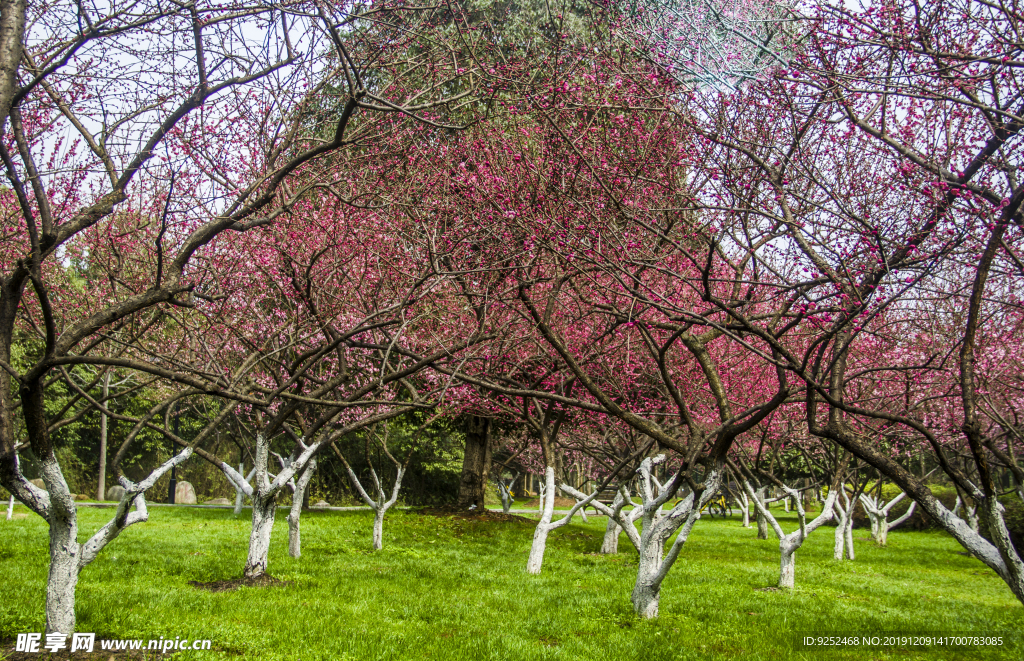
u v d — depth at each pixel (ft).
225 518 79.30
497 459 119.96
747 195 24.06
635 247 26.27
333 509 95.86
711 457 32.91
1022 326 37.88
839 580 55.11
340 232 34.94
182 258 25.66
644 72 25.64
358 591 39.58
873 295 22.80
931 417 50.98
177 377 23.95
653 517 39.27
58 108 28.07
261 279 39.19
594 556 61.98
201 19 25.35
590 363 42.57
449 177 31.37
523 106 29.04
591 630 33.12
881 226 22.88
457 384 44.52
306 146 33.86
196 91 27.07
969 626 38.40
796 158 25.31
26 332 43.55
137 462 136.56
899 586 53.83
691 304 31.17
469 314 41.63
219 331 43.73
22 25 23.95
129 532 60.90
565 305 35.45
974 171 24.09
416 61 30.37
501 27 32.04
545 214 27.84
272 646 27.43
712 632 33.76
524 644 29.68
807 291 24.56
